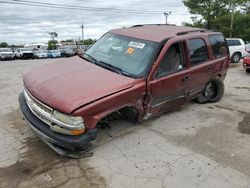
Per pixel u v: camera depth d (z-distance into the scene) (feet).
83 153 13.32
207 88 21.01
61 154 12.59
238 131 16.89
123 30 18.17
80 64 15.62
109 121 15.57
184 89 17.26
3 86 26.43
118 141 14.71
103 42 17.75
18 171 11.93
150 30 17.75
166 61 15.61
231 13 142.31
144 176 11.91
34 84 13.56
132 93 13.57
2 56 101.76
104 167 12.41
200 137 15.78
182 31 18.07
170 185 11.39
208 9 146.20
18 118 17.52
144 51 15.33
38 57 118.83
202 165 12.91
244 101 23.03
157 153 13.76
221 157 13.73
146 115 15.37
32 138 14.80
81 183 11.32
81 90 12.50
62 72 14.48
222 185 11.56
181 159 13.33
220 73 21.06
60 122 11.62
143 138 15.21
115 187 11.15
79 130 11.71
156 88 14.92
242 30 141.59
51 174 11.81
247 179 12.03
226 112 20.06
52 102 11.89
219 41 21.07
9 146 13.91
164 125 17.07
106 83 13.29
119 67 14.99
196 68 17.88
